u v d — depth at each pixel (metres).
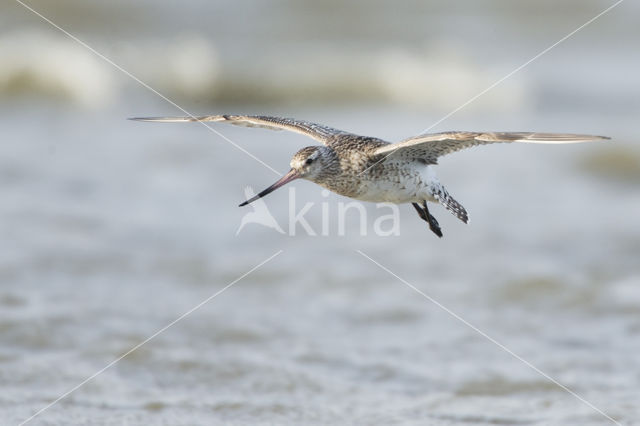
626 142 22.11
